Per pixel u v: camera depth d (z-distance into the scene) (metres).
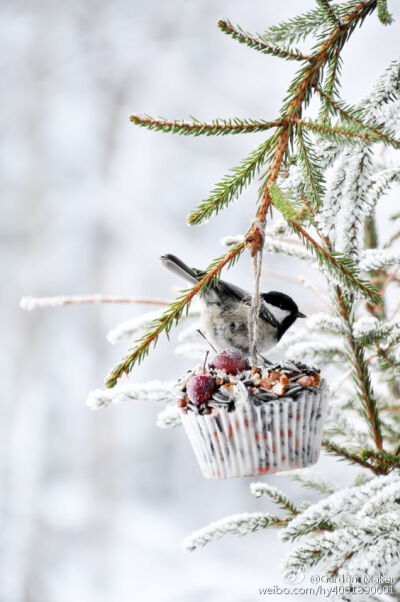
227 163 18.02
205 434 2.63
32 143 18.48
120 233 17.28
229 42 19.28
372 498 2.08
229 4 19.31
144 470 16.27
